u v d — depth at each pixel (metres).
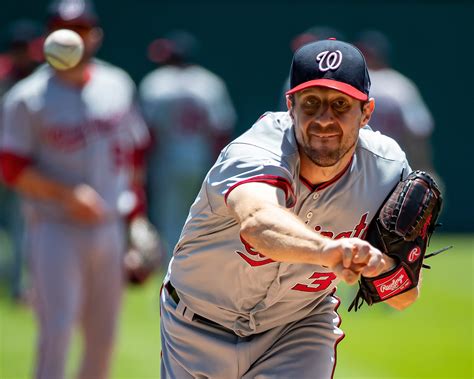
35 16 54.19
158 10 54.78
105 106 20.94
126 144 21.38
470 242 53.62
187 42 40.16
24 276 37.31
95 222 20.33
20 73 34.72
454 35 57.16
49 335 19.70
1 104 33.69
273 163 12.02
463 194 57.59
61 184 20.16
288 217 11.00
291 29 55.84
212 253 13.55
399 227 13.02
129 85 21.83
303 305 14.20
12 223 35.28
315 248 10.45
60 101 20.52
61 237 20.09
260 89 55.88
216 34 55.44
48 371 19.61
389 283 13.33
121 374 25.39
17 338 29.78
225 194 11.88
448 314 34.88
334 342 14.61
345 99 12.23
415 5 56.75
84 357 20.91
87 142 20.61
